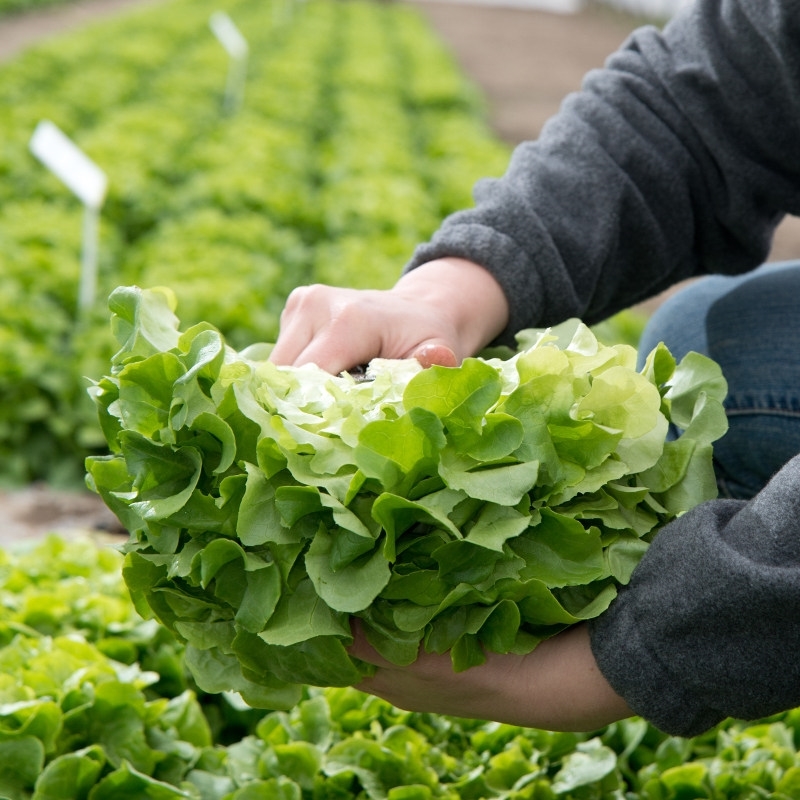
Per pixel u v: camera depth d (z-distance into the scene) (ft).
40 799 6.14
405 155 28.48
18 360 13.61
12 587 8.45
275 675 4.83
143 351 4.74
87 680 6.78
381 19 77.36
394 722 7.32
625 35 90.68
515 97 52.21
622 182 6.87
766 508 4.46
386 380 4.92
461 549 4.44
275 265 18.61
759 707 4.51
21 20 65.92
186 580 4.93
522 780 6.70
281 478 4.54
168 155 25.80
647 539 4.97
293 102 35.76
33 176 22.75
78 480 13.76
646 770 7.13
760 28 6.49
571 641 4.88
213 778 6.74
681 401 5.24
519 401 4.51
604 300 7.18
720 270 7.58
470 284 6.41
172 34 54.70
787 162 6.82
